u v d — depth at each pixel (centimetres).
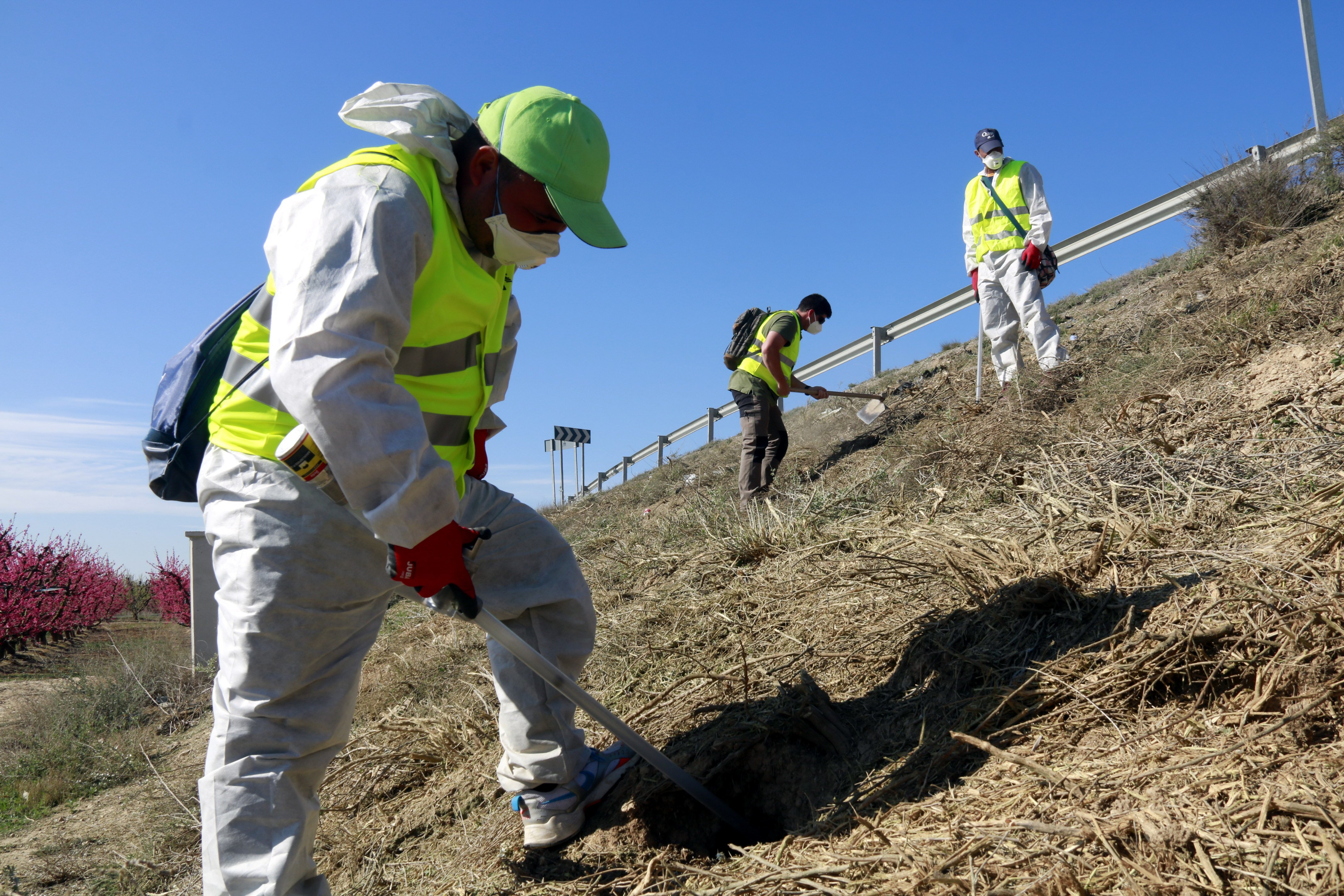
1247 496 280
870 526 428
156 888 349
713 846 239
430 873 266
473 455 219
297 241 174
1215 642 196
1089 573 253
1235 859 141
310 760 194
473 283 199
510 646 203
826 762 239
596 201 196
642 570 530
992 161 627
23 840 446
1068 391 526
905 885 163
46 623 1182
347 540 190
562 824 242
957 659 245
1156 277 819
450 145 194
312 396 165
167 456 202
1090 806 166
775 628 336
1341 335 389
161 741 629
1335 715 165
